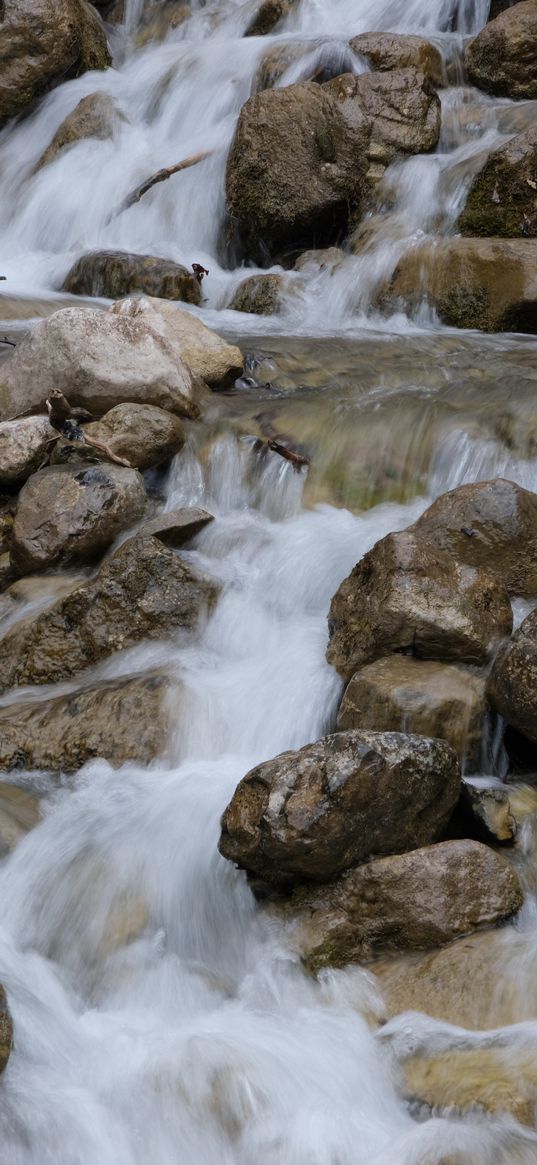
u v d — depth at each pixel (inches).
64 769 233.6
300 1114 162.6
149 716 236.4
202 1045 172.7
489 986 179.9
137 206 515.2
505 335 394.6
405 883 192.7
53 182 535.8
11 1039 167.9
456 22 565.3
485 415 301.4
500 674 221.8
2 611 274.8
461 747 220.8
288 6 597.0
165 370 317.7
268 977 190.2
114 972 191.6
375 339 387.9
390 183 467.2
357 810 195.3
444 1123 159.3
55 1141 159.0
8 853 209.8
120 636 258.7
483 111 488.4
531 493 262.5
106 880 203.8
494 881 194.2
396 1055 172.2
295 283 433.1
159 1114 163.9
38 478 289.7
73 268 456.8
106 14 666.2
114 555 267.1
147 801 219.9
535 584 252.8
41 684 257.8
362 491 297.3
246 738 237.0
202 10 637.9
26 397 318.3
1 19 579.5
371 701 222.2
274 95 475.8
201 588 265.1
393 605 233.5
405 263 417.1
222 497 306.8
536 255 394.6
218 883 204.7
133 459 302.2
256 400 332.5
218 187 505.0
